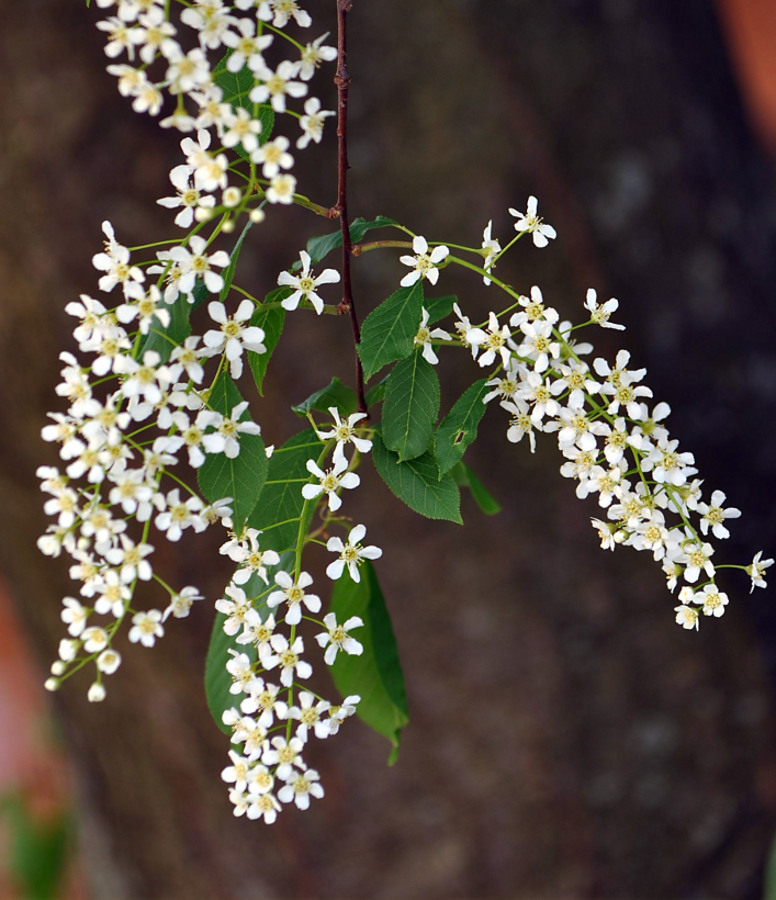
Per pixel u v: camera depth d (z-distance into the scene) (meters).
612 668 1.04
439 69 0.97
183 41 0.86
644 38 1.06
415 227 0.98
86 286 0.95
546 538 1.01
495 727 1.04
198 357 0.54
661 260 1.04
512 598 1.01
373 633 0.64
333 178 0.96
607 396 0.58
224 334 0.54
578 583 1.02
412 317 0.57
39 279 0.95
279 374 0.96
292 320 0.95
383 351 0.57
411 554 1.00
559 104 1.00
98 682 0.54
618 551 1.02
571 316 1.01
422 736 1.04
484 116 0.98
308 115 0.54
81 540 0.54
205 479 0.55
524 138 0.98
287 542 0.58
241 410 0.54
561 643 1.03
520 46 0.99
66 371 0.54
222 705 0.59
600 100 1.01
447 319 0.98
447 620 1.02
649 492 0.56
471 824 1.06
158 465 0.54
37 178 0.92
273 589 0.58
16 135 0.91
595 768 1.06
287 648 0.55
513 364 0.57
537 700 1.04
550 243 0.99
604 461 0.59
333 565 0.56
